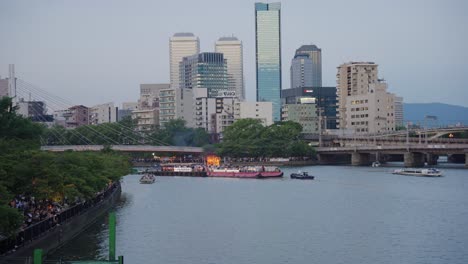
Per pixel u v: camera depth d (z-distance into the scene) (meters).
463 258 131.50
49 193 140.62
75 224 150.00
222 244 145.38
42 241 124.75
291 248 141.12
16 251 112.69
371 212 189.00
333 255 134.62
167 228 164.88
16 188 138.12
